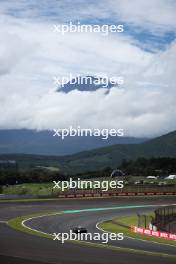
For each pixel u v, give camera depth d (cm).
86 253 3806
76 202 9644
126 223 6562
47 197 10281
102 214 7850
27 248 4066
